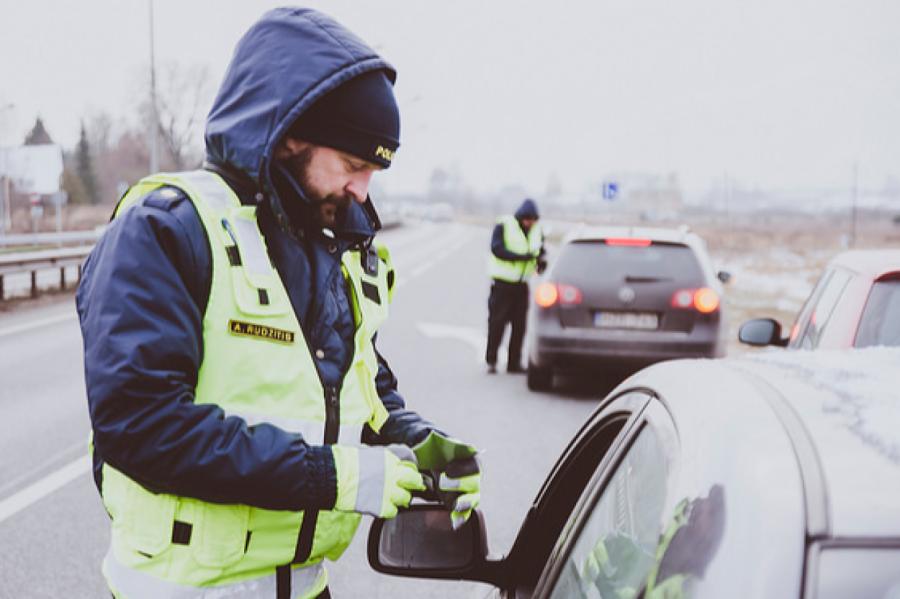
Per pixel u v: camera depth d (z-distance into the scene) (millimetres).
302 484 1559
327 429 1691
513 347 10016
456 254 36562
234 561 1646
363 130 1662
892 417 1140
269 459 1532
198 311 1579
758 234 49156
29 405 7996
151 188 1692
